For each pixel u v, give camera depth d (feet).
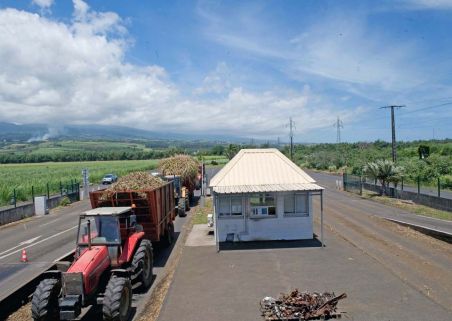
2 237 75.15
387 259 52.95
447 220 85.81
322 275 46.09
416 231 72.23
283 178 64.49
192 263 52.26
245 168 65.05
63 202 121.60
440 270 47.96
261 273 47.34
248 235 64.08
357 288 41.50
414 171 165.17
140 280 41.57
